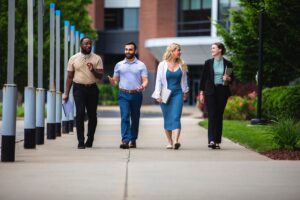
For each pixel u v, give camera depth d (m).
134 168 17.80
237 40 50.72
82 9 72.25
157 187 14.56
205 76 26.08
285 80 50.25
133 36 133.12
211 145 25.64
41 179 15.70
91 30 73.38
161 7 126.62
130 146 26.42
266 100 46.84
